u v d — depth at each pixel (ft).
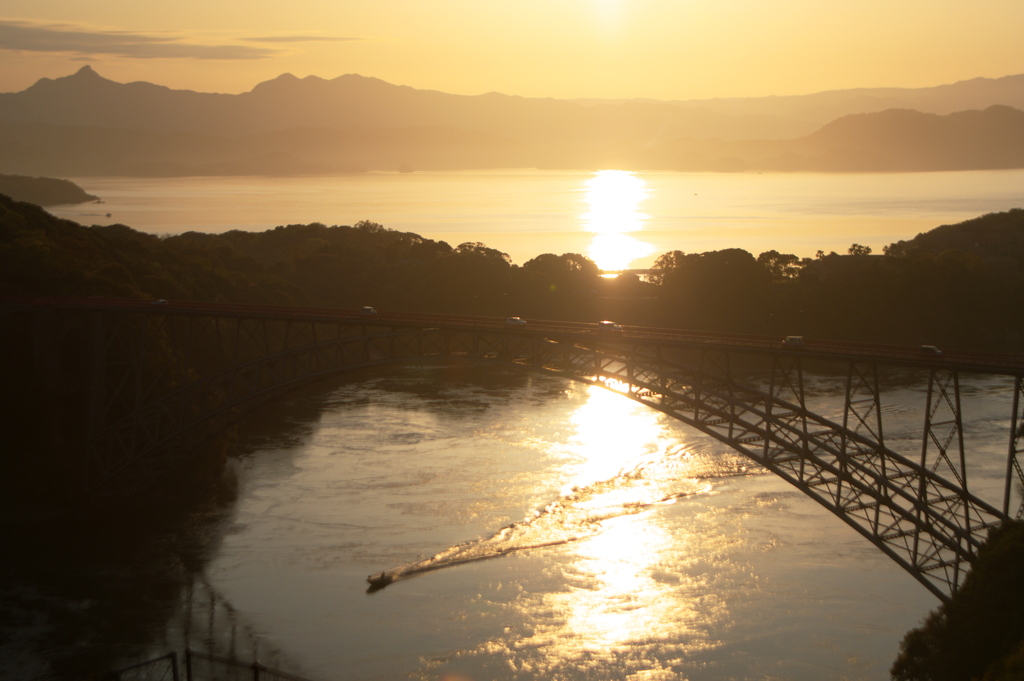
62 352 385.91
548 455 413.39
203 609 265.13
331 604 267.59
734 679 225.15
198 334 447.83
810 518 328.49
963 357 242.37
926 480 235.81
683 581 279.49
